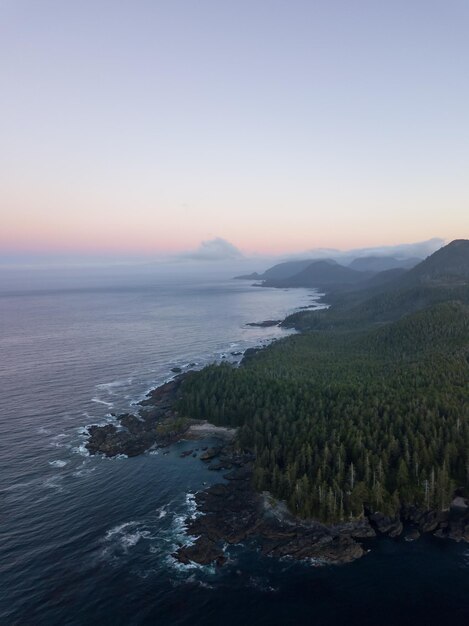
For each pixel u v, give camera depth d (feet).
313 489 414.00
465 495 424.46
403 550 371.35
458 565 353.10
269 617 310.65
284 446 504.84
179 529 408.05
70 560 367.66
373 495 414.62
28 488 479.00
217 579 345.92
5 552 376.68
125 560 367.25
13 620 308.60
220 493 463.42
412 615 309.42
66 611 316.40
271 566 358.43
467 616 307.37
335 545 375.86
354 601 322.14
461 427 477.77
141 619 310.04
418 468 443.32
